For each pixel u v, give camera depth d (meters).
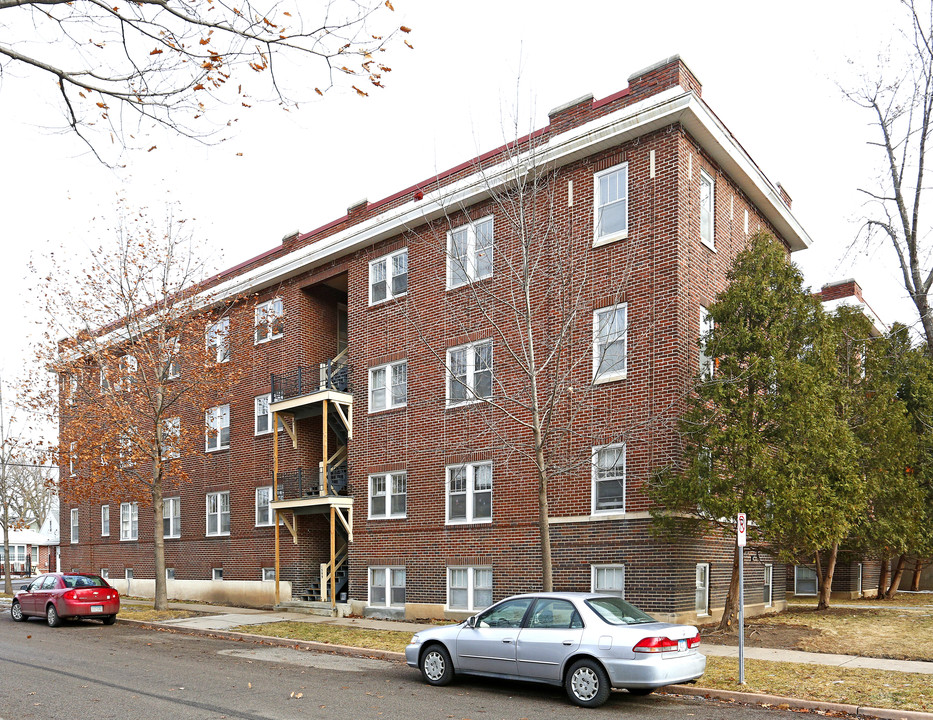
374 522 23.72
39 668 14.17
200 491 31.31
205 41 6.61
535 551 19.36
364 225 25.28
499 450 20.48
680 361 17.53
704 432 16.25
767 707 10.87
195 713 10.26
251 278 29.12
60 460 26.34
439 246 22.94
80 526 38.44
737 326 16.66
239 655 16.17
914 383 24.59
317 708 10.60
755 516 15.27
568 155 19.73
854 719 10.19
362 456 24.50
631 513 17.58
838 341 20.03
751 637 16.23
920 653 14.24
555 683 11.17
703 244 19.19
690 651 11.02
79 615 21.92
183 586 31.44
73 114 6.68
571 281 18.55
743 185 21.80
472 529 20.89
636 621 11.34
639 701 11.31
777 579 22.28
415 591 22.17
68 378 26.11
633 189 18.88
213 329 29.69
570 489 18.77
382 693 11.77
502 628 11.92
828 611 21.61
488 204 21.75
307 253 26.97
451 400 19.64
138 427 28.88
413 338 23.34
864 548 22.22
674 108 17.94
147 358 24.95
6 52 6.32
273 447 27.55
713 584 18.45
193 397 26.05
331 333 28.80
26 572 67.56
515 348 20.42
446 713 10.34
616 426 18.20
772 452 16.19
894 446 21.02
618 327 18.67
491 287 21.17
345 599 25.33
